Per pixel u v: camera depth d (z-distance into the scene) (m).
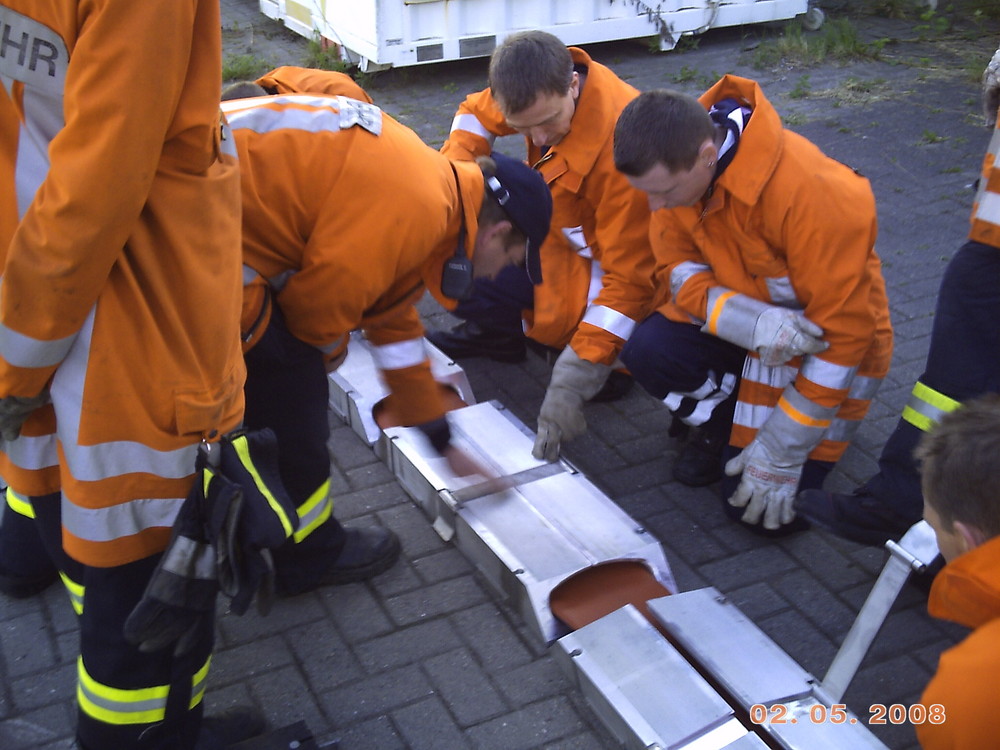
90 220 1.44
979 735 1.48
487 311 3.62
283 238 1.93
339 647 2.59
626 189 2.98
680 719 2.14
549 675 2.49
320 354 2.30
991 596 1.56
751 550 2.91
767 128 2.53
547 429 3.02
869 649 2.17
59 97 1.51
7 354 1.56
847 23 7.46
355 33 6.70
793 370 2.85
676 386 2.98
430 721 2.37
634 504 3.11
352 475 3.24
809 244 2.52
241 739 2.24
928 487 1.69
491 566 2.72
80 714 1.93
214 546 1.70
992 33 7.71
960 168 5.43
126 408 1.65
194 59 1.52
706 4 7.26
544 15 6.86
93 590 1.80
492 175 2.19
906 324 4.02
